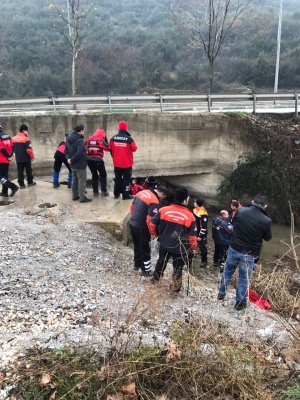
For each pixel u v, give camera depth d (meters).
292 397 3.23
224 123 12.72
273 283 6.75
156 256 7.57
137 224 5.93
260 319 5.20
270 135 12.52
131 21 43.12
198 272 9.00
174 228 5.15
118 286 5.58
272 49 34.06
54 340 3.66
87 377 3.16
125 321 4.16
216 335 3.99
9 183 8.93
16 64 32.97
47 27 37.81
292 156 12.53
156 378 3.30
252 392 3.23
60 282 5.33
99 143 8.70
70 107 12.57
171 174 12.97
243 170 12.98
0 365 3.23
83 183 8.63
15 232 6.73
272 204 12.94
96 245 7.18
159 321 4.49
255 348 3.98
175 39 36.44
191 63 34.72
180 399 3.15
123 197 9.00
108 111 12.48
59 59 33.84
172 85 32.56
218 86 30.20
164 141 12.51
